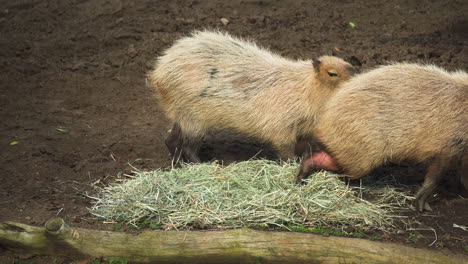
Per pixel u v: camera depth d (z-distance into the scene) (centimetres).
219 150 1079
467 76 846
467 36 1551
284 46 1534
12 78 1381
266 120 945
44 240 709
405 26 1638
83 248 704
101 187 922
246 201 804
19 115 1205
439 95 798
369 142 805
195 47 966
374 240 740
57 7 1816
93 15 1764
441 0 1812
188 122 979
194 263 697
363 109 804
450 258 680
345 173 850
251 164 922
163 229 762
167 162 1026
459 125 788
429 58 1413
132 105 1284
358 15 1733
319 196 821
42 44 1577
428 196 827
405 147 806
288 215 782
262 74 951
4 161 994
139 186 849
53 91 1338
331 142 827
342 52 1472
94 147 1084
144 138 1128
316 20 1703
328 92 917
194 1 1850
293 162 947
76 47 1570
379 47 1493
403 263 673
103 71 1445
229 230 712
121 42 1594
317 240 695
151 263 699
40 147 1056
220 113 959
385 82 814
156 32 1650
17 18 1741
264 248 690
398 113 797
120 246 704
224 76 950
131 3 1828
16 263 700
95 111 1253
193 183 852
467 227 780
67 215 816
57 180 942
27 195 881
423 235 763
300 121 946
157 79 983
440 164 807
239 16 1745
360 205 815
